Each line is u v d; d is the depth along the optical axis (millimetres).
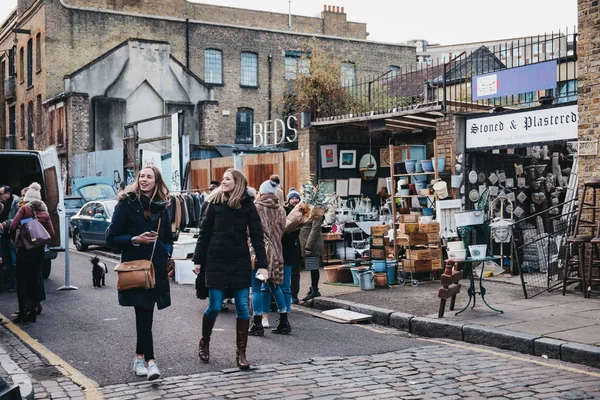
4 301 10867
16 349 7461
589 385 5859
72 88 30344
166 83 32625
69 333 8312
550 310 8930
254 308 8125
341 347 7496
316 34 38562
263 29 37375
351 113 16188
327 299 10273
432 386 5836
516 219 13930
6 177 14859
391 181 12766
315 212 10477
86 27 33000
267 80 37562
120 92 31375
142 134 31656
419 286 11406
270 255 8062
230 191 6523
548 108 11719
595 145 10547
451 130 13383
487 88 12633
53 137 31984
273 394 5617
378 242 11656
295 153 17172
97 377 6238
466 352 7258
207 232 6535
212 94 33906
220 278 6414
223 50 36438
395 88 20719
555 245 11672
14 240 8938
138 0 36219
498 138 12570
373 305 9641
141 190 6293
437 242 11875
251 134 37125
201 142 33406
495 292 10594
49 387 5902
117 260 17062
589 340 7098
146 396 5602
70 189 30219
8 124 39438
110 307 10195
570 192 12508
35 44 33688
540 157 14523
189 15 37938
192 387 5855
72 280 13305
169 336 8016
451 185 13195
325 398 5496
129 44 31609
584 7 10688
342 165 16984
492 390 5695
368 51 39938
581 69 10727
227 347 7414
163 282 6266
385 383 5938
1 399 4246
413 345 7652
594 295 10133
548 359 6953
